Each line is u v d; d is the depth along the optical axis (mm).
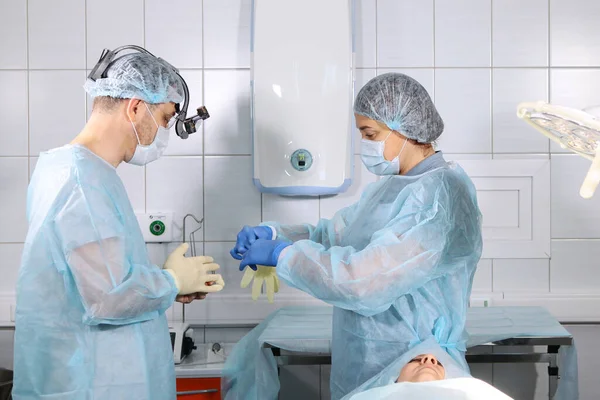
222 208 2670
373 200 1795
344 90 2467
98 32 2631
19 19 2627
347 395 1616
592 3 2631
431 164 1743
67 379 1571
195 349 2547
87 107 2646
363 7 2633
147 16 2631
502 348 2707
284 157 2494
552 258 2686
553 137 1260
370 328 1712
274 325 2328
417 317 1686
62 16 2629
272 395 2176
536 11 2633
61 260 1538
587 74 2646
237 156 2662
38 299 1562
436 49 2639
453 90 2648
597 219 2676
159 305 1618
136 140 1679
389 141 1760
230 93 2646
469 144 2660
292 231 2125
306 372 2738
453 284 1696
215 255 2680
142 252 1677
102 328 1588
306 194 2562
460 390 1445
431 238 1549
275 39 2461
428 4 2629
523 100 2650
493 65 2646
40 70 2633
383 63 2645
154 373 1668
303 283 1610
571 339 2160
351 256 1558
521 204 2670
